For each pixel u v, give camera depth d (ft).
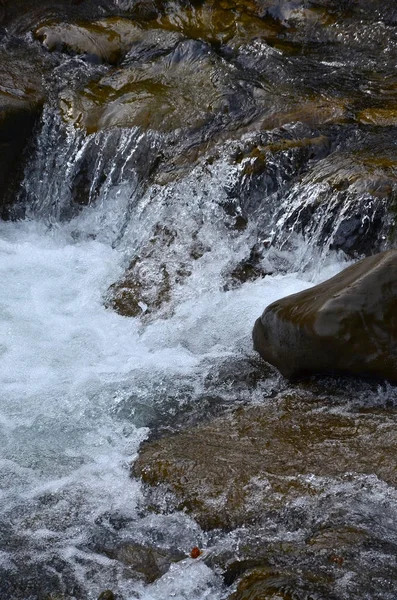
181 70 32.24
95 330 24.06
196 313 24.36
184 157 28.45
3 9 35.73
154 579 16.25
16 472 18.97
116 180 29.12
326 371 21.20
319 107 29.68
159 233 27.17
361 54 34.04
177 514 17.66
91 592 16.01
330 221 24.98
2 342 23.17
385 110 29.73
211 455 19.07
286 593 14.99
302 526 17.02
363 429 19.70
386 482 17.98
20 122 29.96
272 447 19.25
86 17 35.96
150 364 22.58
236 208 26.91
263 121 29.27
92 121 29.96
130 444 19.79
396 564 15.83
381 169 25.70
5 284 25.82
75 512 17.87
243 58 33.53
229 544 16.76
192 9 36.14
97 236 28.94
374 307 20.45
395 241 24.30
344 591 15.10
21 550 16.96
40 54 33.71
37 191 30.19
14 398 21.18
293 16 35.73
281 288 24.89
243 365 22.35
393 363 20.45
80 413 20.77
